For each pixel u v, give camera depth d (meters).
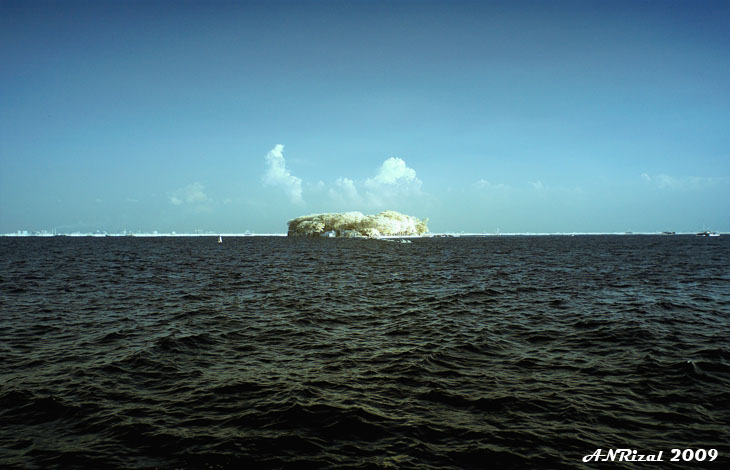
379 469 8.54
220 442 9.61
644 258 76.19
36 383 13.23
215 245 161.38
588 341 18.39
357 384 13.35
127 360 15.65
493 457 9.03
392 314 24.91
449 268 57.59
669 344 17.58
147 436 9.90
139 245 159.38
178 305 27.23
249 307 26.72
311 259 78.00
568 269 54.44
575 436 9.96
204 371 14.61
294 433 10.03
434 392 12.64
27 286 35.38
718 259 71.88
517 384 13.34
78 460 8.84
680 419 10.84
